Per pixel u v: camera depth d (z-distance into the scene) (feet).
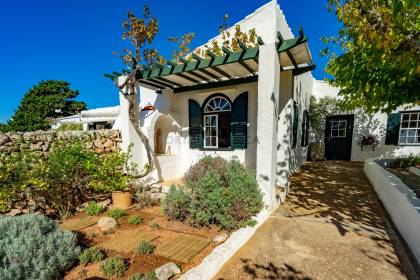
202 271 7.98
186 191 14.26
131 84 19.48
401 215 11.90
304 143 34.01
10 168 13.29
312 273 8.61
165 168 23.81
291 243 10.97
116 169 18.71
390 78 13.82
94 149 18.98
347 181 23.70
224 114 24.45
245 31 19.35
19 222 9.53
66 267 8.35
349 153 37.68
